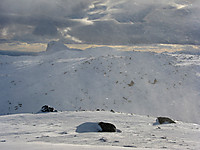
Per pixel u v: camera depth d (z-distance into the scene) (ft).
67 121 37.81
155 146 15.31
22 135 23.86
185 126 36.70
